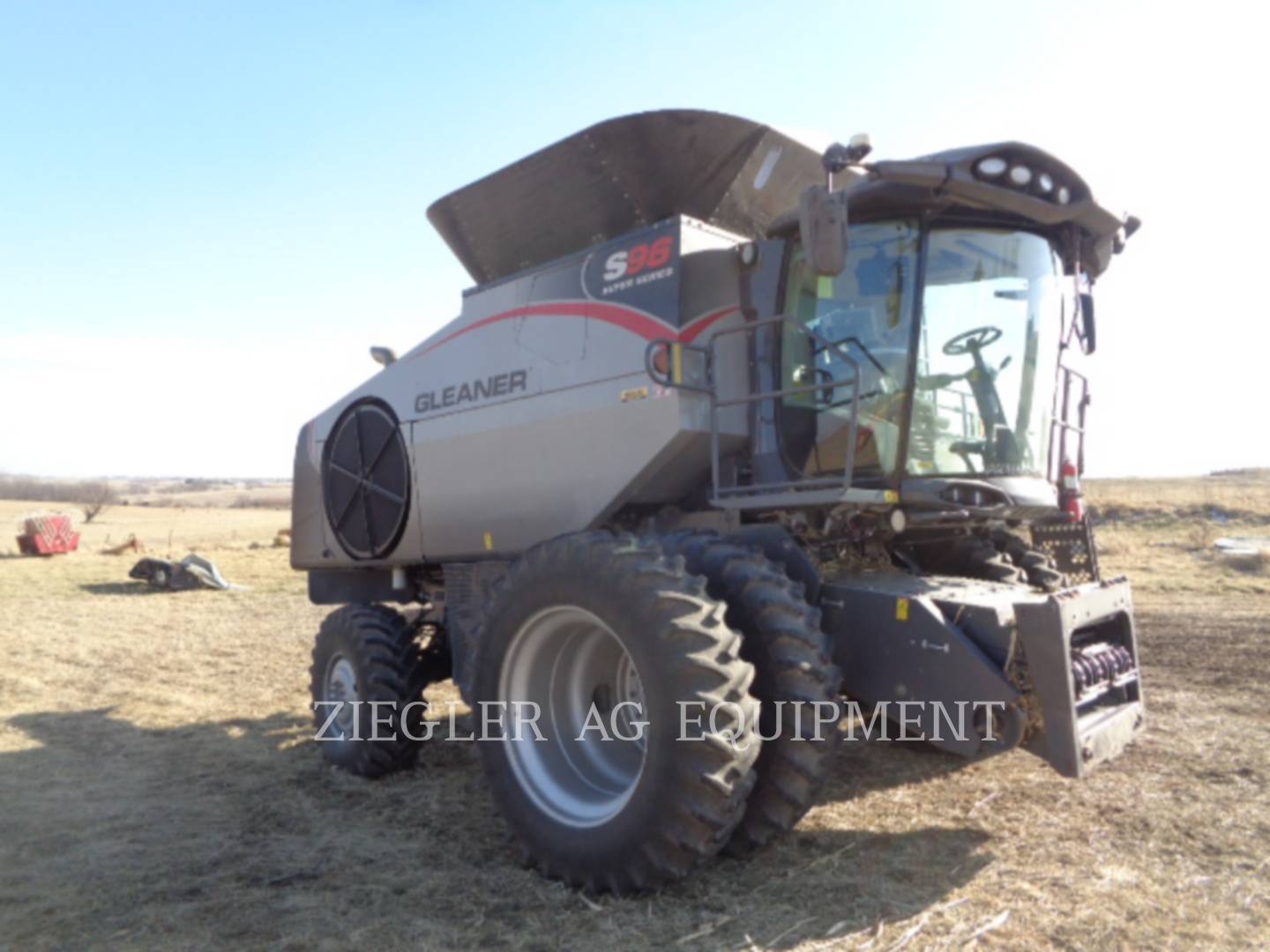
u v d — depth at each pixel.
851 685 4.00
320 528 6.92
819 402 4.43
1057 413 4.88
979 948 3.06
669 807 3.37
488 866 4.00
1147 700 6.59
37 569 24.19
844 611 4.04
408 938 3.31
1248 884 3.53
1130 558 18.36
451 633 5.60
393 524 6.10
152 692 8.36
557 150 5.12
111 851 4.29
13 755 6.15
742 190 5.15
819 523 4.41
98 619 14.37
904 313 4.21
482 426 5.45
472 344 5.61
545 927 3.36
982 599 3.86
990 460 4.51
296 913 3.55
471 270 5.93
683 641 3.43
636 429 4.55
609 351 4.73
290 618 14.27
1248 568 16.00
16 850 4.32
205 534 45.12
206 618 14.43
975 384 4.46
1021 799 4.57
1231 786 4.66
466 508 5.55
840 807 4.50
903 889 3.54
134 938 3.38
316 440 6.98
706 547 4.03
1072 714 3.46
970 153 3.98
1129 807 4.41
